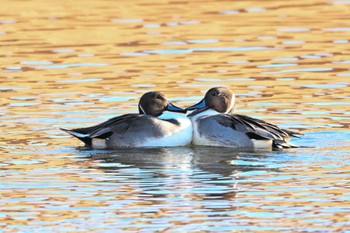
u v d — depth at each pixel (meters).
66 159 14.62
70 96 18.95
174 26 26.08
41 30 25.72
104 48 23.70
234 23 26.47
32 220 11.54
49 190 12.80
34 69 21.59
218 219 11.47
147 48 23.62
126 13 27.86
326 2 29.67
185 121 15.89
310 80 20.17
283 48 23.44
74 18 27.20
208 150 15.40
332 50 23.14
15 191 12.77
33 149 15.23
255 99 18.58
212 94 16.42
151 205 12.06
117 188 12.88
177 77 20.59
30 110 17.81
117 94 19.12
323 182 13.04
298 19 26.98
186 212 11.76
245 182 13.10
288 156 14.71
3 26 26.20
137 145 15.62
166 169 13.95
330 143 15.46
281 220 11.41
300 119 17.02
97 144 15.60
